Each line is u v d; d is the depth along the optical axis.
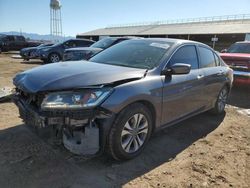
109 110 2.98
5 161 3.22
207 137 4.43
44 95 2.98
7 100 5.72
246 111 6.19
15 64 14.15
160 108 3.67
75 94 2.89
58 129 3.02
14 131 4.08
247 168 3.45
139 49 4.23
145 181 3.02
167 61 3.88
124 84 3.18
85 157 3.33
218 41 48.94
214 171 3.32
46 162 3.24
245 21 51.84
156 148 3.88
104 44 10.77
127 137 3.32
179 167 3.37
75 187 2.82
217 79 5.13
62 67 3.62
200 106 4.77
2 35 24.55
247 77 7.67
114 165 3.29
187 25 59.94
